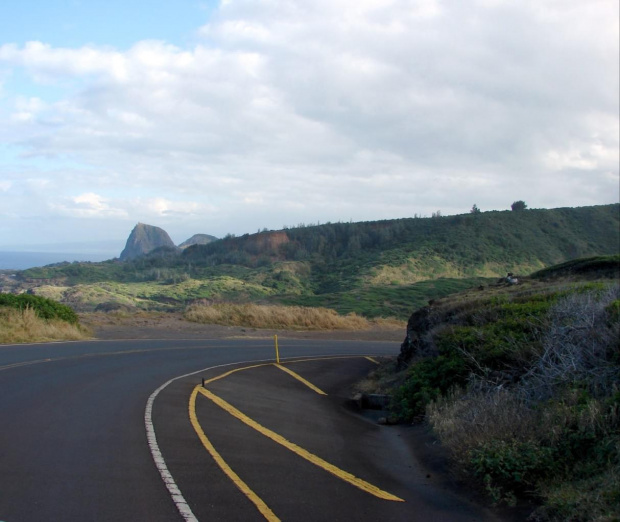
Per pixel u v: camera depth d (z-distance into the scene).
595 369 8.27
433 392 10.94
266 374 16.50
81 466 6.66
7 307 22.41
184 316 33.22
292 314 34.69
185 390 12.30
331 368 18.98
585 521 5.16
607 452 6.22
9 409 9.35
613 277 21.47
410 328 17.55
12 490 5.79
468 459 7.00
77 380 12.66
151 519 5.29
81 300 58.31
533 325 11.27
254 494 6.11
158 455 7.27
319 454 8.09
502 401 8.37
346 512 5.84
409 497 6.49
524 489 6.39
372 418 11.80
